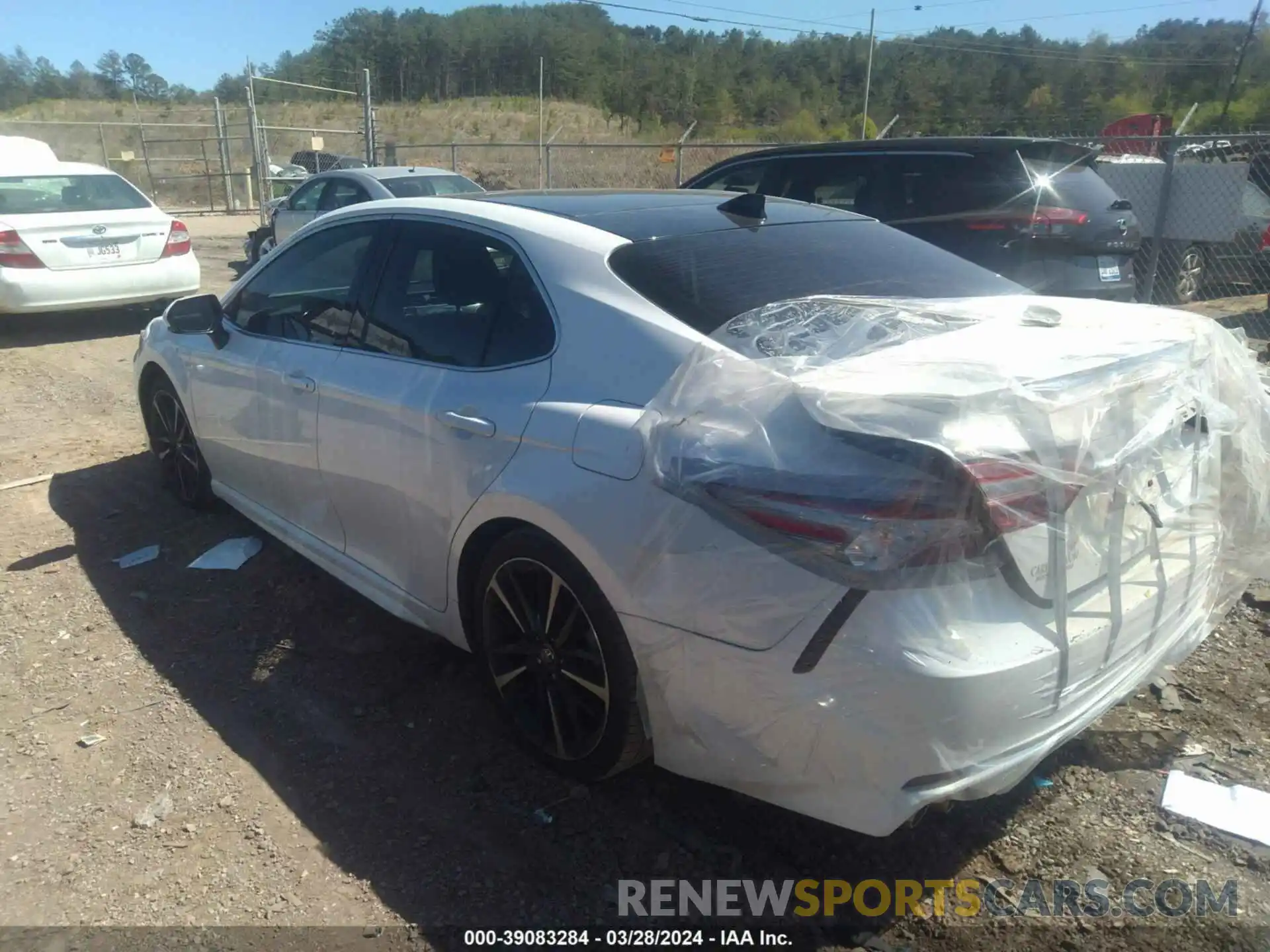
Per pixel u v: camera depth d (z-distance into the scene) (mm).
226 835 2789
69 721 3332
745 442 2311
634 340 2732
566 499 2643
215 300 4336
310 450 3742
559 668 2887
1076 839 2746
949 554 2104
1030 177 6996
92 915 2516
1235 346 2969
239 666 3660
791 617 2207
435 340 3281
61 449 6152
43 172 9555
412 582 3406
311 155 26594
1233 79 45719
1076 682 2348
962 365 2301
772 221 3508
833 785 2260
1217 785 2943
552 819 2848
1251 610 4004
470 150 39781
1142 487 2514
